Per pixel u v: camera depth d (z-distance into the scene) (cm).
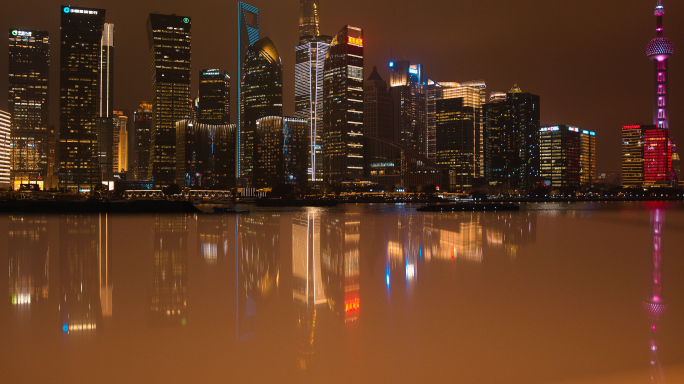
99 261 3947
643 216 13562
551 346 1802
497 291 2767
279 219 11000
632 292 2748
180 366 1616
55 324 2103
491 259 4141
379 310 2336
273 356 1709
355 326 2064
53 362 1652
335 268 3616
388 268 3622
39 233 6550
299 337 1920
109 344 1839
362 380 1498
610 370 1576
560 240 6009
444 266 3719
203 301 2531
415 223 9519
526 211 17762
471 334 1947
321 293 2725
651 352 1736
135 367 1609
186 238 5909
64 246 5006
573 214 14800
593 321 2131
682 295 2664
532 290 2800
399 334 1953
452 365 1620
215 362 1652
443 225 8862
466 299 2562
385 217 12275
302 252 4575
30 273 3369
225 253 4484
